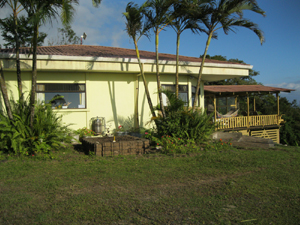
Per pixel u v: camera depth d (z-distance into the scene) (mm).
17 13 8055
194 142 9195
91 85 11273
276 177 5746
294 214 3830
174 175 5789
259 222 3553
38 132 7520
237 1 9422
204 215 3760
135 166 6516
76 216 3637
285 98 36281
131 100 11984
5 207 3898
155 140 8992
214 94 16703
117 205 4066
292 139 23391
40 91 10422
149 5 9172
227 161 7148
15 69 9406
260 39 10430
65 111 10672
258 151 8953
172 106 9539
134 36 9773
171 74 12508
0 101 9727
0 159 6887
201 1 9406
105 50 13891
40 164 6551
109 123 11547
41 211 3785
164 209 3951
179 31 10375
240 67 13102
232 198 4457
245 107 31016
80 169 6133
